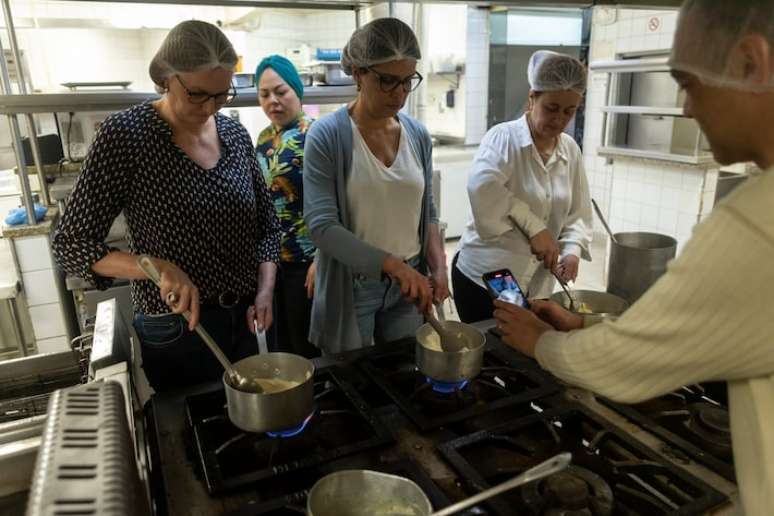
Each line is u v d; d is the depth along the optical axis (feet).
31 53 14.32
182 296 3.51
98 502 1.76
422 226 5.08
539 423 3.23
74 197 3.91
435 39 16.66
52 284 8.25
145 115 4.00
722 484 2.77
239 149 4.58
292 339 6.89
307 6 7.04
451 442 3.03
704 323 2.00
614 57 14.28
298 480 2.81
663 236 5.51
